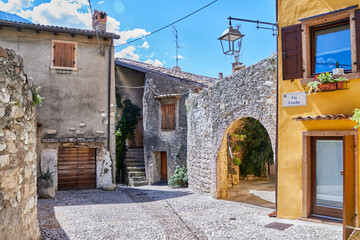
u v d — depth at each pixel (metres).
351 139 5.44
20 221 3.92
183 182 12.84
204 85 14.36
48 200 8.91
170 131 14.54
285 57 6.58
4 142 3.50
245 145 13.36
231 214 7.18
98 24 13.14
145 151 15.46
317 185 6.32
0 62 3.49
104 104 12.10
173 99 14.40
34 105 4.67
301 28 6.39
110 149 12.07
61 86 11.56
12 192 3.67
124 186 14.20
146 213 7.44
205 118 10.22
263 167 13.57
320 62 6.33
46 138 11.12
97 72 12.11
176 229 6.01
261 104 7.60
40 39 11.45
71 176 11.52
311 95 6.25
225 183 9.47
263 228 5.86
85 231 5.66
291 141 6.52
